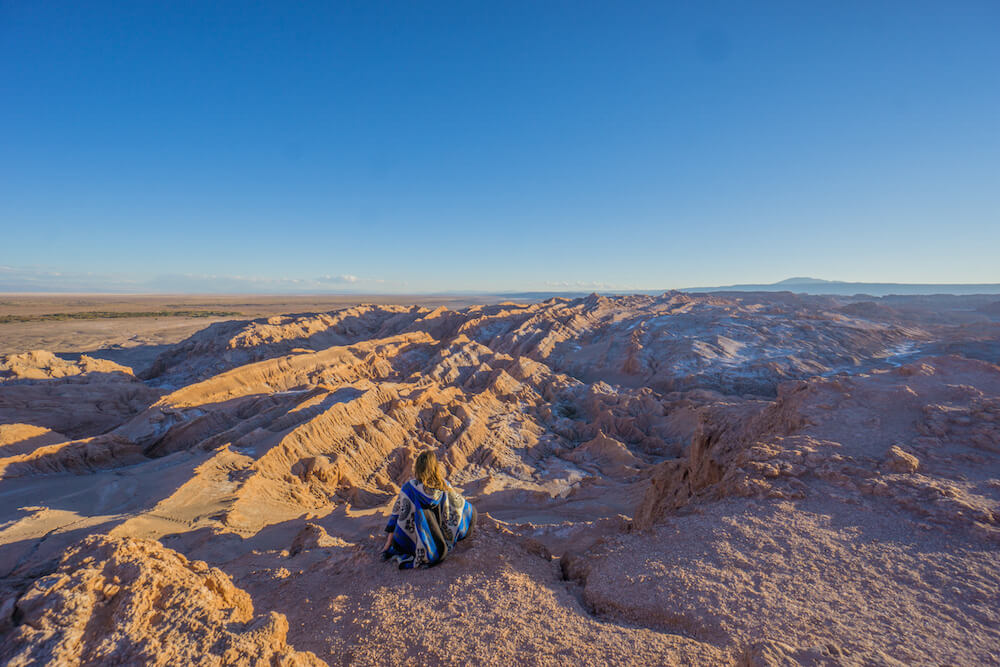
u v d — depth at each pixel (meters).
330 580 6.21
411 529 6.03
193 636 3.64
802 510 7.55
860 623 4.72
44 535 17.27
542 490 34.66
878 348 82.81
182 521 21.14
